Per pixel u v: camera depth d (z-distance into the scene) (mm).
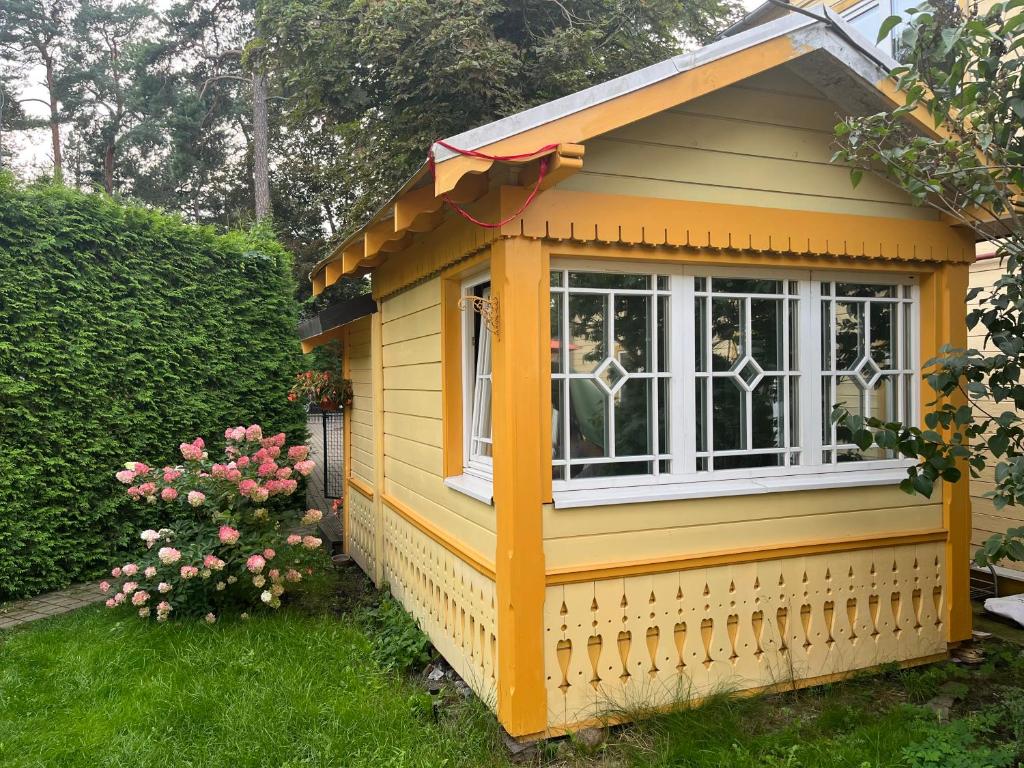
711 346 3713
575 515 3305
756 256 3684
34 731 3285
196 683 3744
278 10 11188
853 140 3291
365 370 6555
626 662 3410
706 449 3697
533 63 11047
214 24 20469
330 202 19016
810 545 3770
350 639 4512
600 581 3348
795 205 3771
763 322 3871
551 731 3236
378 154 12320
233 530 4801
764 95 3705
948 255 4090
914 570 4062
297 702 3531
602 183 3361
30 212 5734
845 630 3881
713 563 3557
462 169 2748
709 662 3582
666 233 3449
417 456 4820
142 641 4387
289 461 5984
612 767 3029
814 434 3926
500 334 3260
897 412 4184
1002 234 4078
